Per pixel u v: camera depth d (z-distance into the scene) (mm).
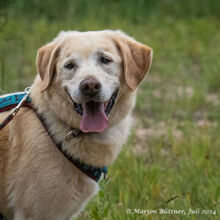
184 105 16406
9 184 7250
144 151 12422
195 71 21766
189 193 9516
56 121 7238
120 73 7461
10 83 16578
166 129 13844
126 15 30031
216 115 15438
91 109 7277
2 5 21859
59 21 26641
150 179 9852
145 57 7629
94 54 7250
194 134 13430
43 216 7223
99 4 31516
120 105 7605
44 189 7078
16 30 25078
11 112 7344
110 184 9734
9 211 7578
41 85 7281
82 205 7691
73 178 7242
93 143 7340
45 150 7086
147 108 16359
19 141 7211
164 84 19453
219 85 19156
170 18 30391
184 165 10961
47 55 7410
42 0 29672
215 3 33406
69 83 7199
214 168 11164
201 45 25531
